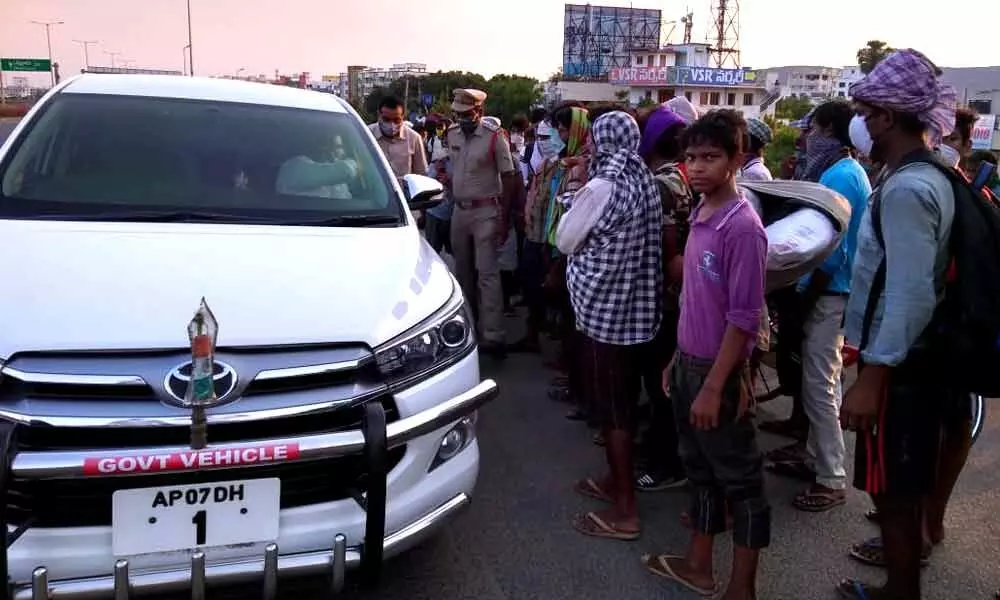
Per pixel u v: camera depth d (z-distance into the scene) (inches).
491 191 239.8
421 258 125.8
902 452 105.3
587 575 127.4
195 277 104.4
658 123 154.9
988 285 96.4
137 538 89.7
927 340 102.4
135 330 93.7
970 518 149.9
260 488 92.9
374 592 120.1
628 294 130.9
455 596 120.3
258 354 96.3
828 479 151.3
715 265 109.1
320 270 111.6
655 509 150.5
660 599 121.6
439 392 106.3
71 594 87.7
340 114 163.2
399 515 103.0
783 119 3179.1
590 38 4005.9
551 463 169.2
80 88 151.9
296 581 97.9
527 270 246.5
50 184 127.0
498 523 142.9
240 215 128.0
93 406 89.5
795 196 132.9
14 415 87.7
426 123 460.8
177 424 89.4
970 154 184.2
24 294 96.9
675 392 120.5
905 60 101.7
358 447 94.0
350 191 141.3
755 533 112.3
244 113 152.8
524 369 236.4
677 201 135.8
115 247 110.3
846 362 117.2
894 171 102.3
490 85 3784.5
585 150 190.1
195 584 89.6
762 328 119.8
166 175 133.1
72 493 89.6
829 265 146.3
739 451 112.1
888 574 113.1
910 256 96.4
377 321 103.7
